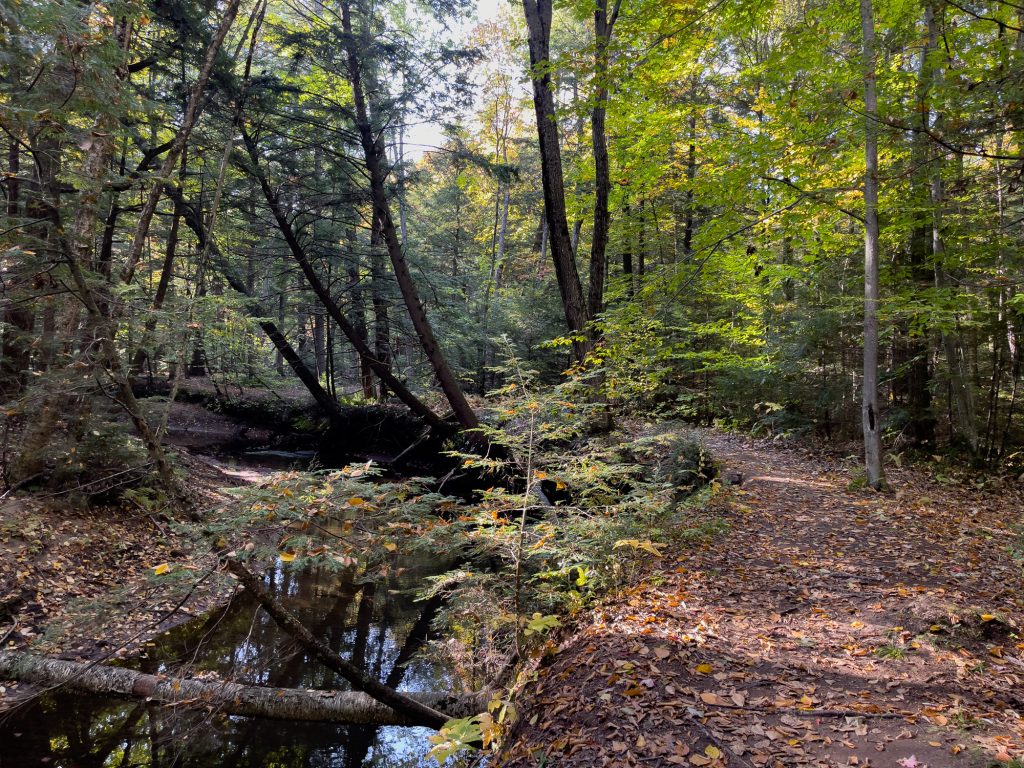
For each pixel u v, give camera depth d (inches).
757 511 310.3
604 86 357.7
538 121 428.5
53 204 162.7
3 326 254.1
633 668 150.1
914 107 264.8
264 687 204.1
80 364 160.7
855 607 185.9
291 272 659.4
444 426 665.6
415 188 663.8
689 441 393.1
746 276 566.9
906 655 152.3
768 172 375.2
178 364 239.9
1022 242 350.0
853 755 113.7
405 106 542.3
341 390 965.8
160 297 277.6
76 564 278.4
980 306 387.5
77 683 202.8
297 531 153.4
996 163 338.0
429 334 597.6
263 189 567.5
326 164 620.4
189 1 411.5
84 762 176.1
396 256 592.1
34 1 158.4
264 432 840.9
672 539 257.1
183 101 460.8
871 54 308.0
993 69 204.1
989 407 445.4
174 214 490.6
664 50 373.7
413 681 230.1
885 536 260.4
